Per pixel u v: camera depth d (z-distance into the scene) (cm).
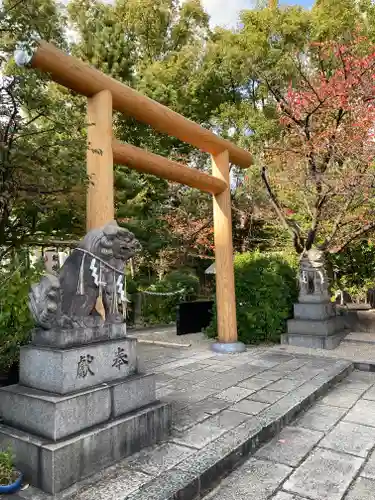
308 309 727
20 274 403
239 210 1123
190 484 250
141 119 582
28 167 441
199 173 668
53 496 238
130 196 933
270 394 432
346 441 336
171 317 1141
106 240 313
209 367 567
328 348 684
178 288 1159
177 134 647
